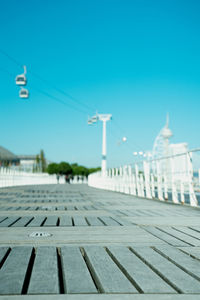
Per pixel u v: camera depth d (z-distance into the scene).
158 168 12.85
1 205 9.80
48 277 2.78
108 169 25.25
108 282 2.68
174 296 2.40
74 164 162.38
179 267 3.22
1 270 2.96
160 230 5.35
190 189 9.88
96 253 3.66
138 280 2.73
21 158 138.50
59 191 20.44
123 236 4.73
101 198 13.92
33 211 8.05
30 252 3.64
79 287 2.56
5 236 4.62
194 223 6.17
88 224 5.98
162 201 12.12
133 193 16.66
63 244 4.14
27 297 2.35
